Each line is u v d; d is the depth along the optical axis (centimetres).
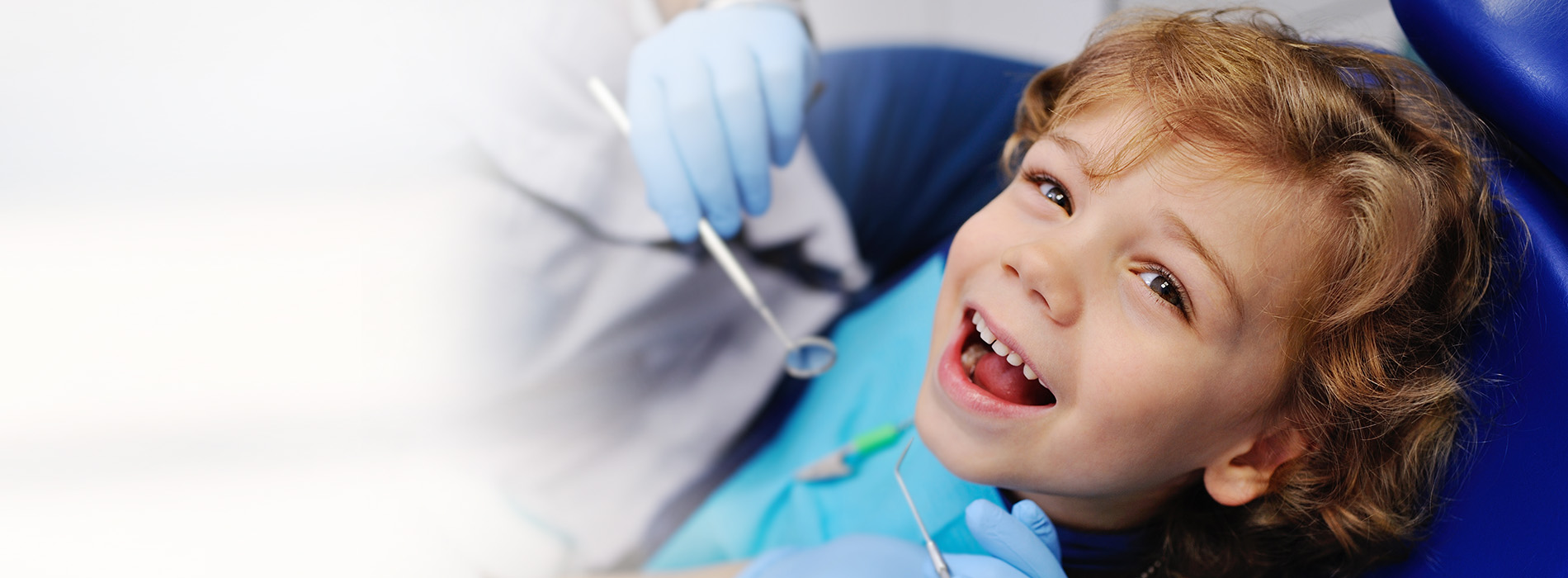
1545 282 65
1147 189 63
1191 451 69
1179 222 62
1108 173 64
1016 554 72
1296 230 63
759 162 102
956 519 87
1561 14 62
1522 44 63
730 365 110
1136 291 63
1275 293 63
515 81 122
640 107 100
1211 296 62
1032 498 82
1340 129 66
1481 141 71
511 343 115
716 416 108
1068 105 75
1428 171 67
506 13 127
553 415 111
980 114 119
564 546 101
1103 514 80
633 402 110
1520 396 66
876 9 128
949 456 70
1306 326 65
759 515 99
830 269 114
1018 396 74
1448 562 67
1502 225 68
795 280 114
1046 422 67
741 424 107
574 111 120
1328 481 73
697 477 104
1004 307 66
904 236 115
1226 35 73
